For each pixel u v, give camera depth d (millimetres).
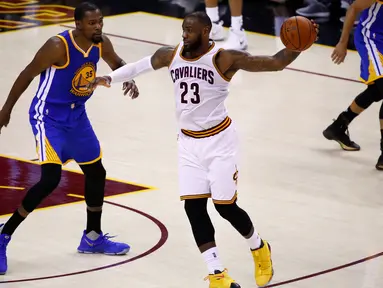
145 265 14469
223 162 13078
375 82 19844
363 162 20484
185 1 39625
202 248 13094
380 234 16250
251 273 14336
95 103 24562
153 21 35281
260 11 37906
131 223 16281
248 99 25328
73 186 17984
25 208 13969
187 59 12961
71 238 15500
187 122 13188
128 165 19547
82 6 13648
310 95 25922
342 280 14133
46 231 15742
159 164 19703
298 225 16531
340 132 21109
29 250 14922
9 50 29891
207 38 12906
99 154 14672
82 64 13883
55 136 14094
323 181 19078
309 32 12406
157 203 17328
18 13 36312
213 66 12828
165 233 15859
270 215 16969
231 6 30703
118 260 14656
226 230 16156
